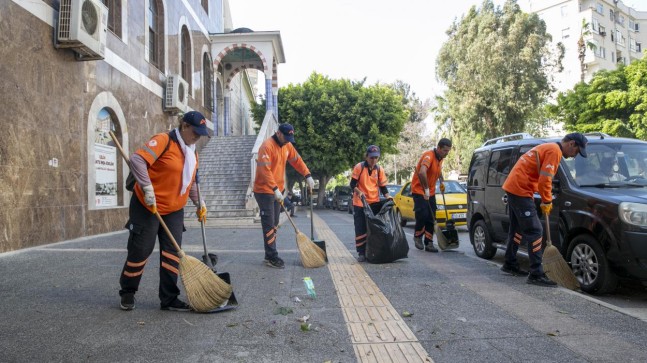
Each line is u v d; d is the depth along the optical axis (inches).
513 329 154.6
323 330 152.0
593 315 171.2
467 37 1393.9
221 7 1093.1
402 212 567.5
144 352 130.1
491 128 1378.0
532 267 224.5
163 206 167.2
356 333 149.6
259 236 421.7
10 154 311.4
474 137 1499.8
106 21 406.0
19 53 322.3
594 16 2190.0
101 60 442.6
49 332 145.6
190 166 168.7
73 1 360.8
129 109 508.1
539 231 225.5
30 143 333.1
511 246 247.9
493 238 300.0
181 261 167.8
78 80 399.5
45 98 351.9
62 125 374.6
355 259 295.6
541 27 1332.4
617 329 154.9
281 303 184.2
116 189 483.8
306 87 1200.8
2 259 281.0
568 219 225.1
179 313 168.7
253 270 251.4
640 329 154.9
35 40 340.8
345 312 173.0
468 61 1368.1
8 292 196.7
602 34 2230.6
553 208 237.3
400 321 162.4
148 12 598.2
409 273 249.3
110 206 469.4
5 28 308.3
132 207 164.6
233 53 1074.1
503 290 210.7
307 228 532.1
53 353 128.0
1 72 303.6
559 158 217.5
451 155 1843.0
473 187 325.4
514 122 1322.6
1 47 304.3
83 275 232.7
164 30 630.5
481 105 1342.3
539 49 1291.8
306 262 260.5
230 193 615.8
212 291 169.5
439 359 128.8
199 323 157.1
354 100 1179.9
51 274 235.3
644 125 1102.4
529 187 227.0
